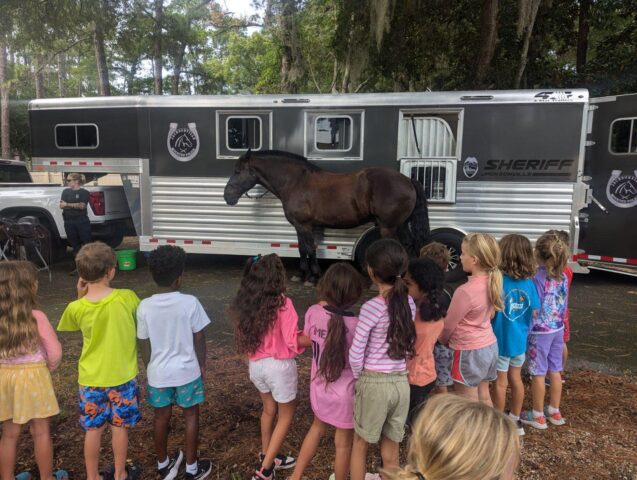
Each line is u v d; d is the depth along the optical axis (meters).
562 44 12.96
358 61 11.54
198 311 2.55
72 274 7.60
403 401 2.27
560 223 6.34
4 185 8.66
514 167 6.37
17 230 7.05
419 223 6.22
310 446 2.41
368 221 6.49
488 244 2.66
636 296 6.39
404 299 2.26
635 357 4.29
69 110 7.43
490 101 6.33
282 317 2.48
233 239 7.25
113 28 12.72
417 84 13.05
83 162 7.49
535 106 6.25
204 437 2.96
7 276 2.27
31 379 2.33
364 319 2.24
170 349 2.47
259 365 2.50
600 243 6.74
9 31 10.97
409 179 6.20
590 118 6.52
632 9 10.95
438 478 1.07
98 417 2.42
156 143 7.23
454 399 1.19
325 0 13.96
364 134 6.70
